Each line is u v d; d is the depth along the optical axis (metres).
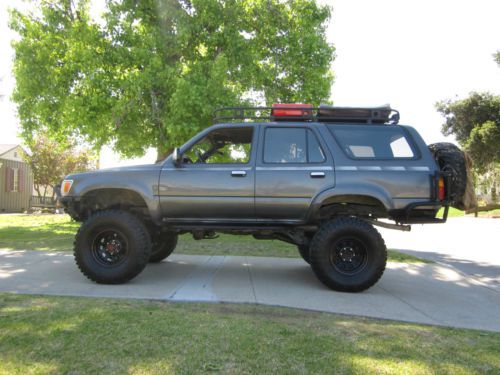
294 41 13.67
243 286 5.74
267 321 4.07
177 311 4.34
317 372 2.89
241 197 5.73
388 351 3.34
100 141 13.62
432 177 5.63
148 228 6.69
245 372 2.86
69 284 5.61
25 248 9.05
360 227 5.55
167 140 13.38
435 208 5.72
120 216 5.72
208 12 13.06
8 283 5.60
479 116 38.47
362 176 5.65
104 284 5.67
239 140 6.71
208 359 3.05
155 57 12.41
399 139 5.88
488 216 32.81
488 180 42.34
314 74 13.68
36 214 25.75
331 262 5.59
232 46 13.23
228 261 7.85
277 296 5.22
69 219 19.45
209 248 9.56
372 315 4.50
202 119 12.34
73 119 12.74
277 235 6.29
